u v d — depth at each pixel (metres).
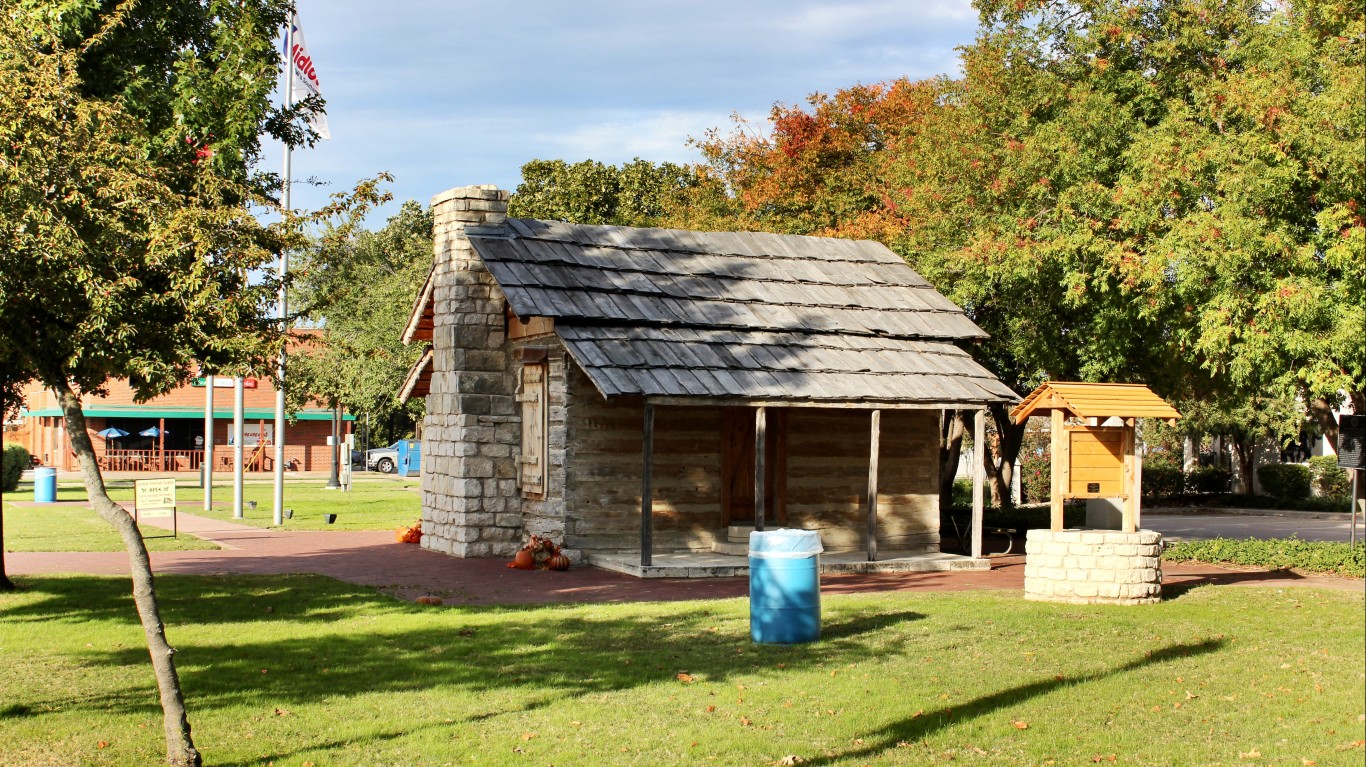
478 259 22.06
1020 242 21.19
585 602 15.52
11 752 7.89
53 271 8.65
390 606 14.62
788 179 37.28
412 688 9.95
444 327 22.55
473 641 12.03
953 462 28.77
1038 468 42.91
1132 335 22.34
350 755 7.99
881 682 10.26
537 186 49.25
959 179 23.78
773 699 9.62
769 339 21.00
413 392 26.00
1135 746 8.43
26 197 8.50
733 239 24.14
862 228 28.45
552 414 20.88
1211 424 41.94
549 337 21.02
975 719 9.07
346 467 45.31
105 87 14.57
